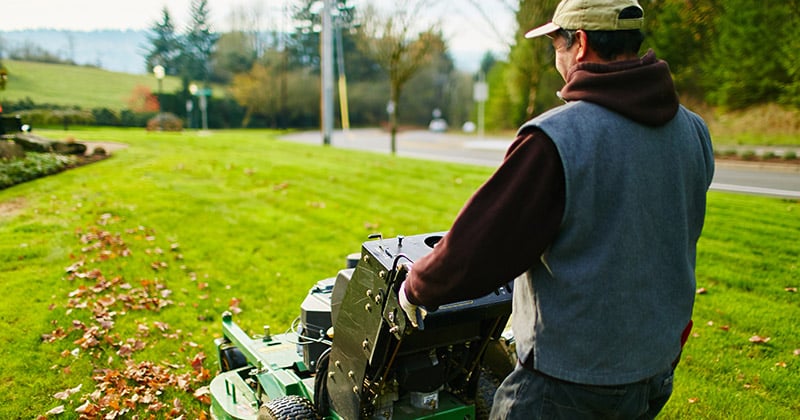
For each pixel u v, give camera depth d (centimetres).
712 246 676
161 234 750
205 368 434
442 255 166
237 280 615
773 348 447
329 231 800
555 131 158
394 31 1719
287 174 1210
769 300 534
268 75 5472
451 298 169
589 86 168
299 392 296
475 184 1146
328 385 260
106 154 1373
